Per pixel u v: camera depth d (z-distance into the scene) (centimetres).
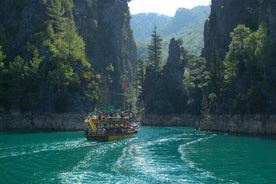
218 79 13488
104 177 4753
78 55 15662
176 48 19675
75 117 14025
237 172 5081
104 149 7612
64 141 9369
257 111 10875
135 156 6581
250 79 11494
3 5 17625
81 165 5647
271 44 10744
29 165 5706
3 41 15762
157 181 4516
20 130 13512
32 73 14475
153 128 15388
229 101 12150
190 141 9156
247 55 12062
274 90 10450
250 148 7569
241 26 12662
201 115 17025
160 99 18838
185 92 18512
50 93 14225
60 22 16925
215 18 18312
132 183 4419
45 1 17400
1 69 14225
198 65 18825
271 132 10144
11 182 4575
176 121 17888
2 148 7781
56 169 5353
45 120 13912
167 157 6444
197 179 4631
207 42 18675
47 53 15262
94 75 15988
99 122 9969
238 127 11388
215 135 10825
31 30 16650
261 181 4550
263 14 12619
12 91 14150
